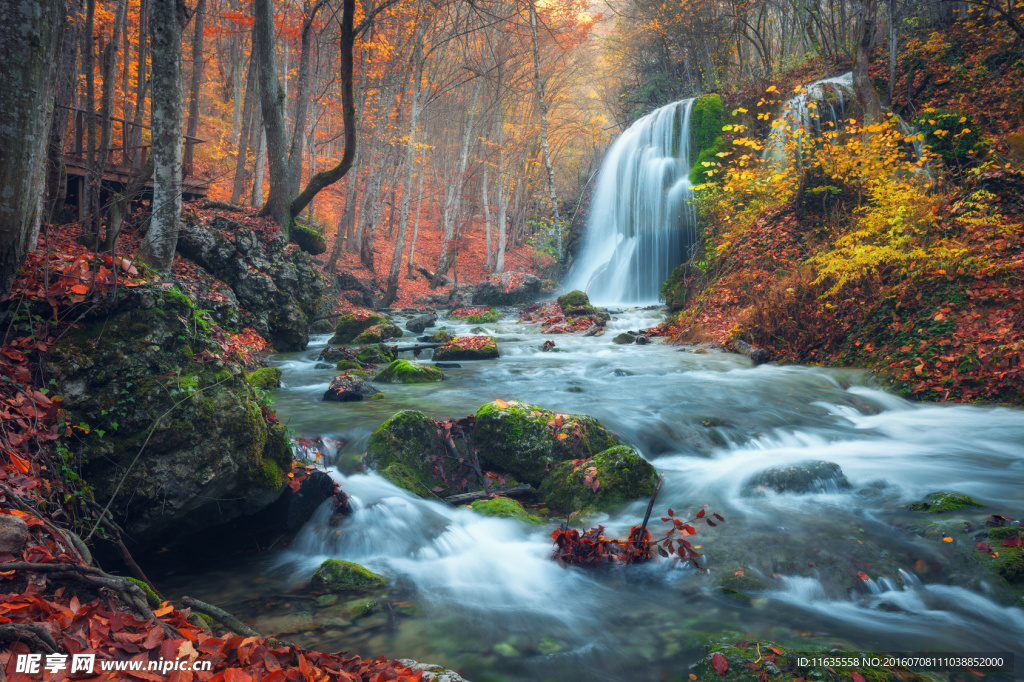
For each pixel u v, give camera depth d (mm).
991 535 4254
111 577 2834
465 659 3324
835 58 20797
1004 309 8836
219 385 4730
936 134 12969
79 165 12586
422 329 17641
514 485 6141
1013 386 7883
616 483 5703
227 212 16156
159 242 9289
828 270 10969
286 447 5496
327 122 33688
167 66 9016
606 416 7559
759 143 15422
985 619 3576
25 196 4242
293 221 17188
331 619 3777
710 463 6574
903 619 3613
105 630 2482
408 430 6137
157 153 9164
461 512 5438
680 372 10242
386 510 5129
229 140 30828
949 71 16469
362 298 23984
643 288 24328
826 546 4410
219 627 3254
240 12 19469
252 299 14000
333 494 5293
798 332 11055
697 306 14633
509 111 34656
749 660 3098
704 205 17922
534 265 41062
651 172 23719
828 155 13852
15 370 3861
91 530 3775
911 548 4348
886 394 8656
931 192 11680
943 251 9828
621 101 35562
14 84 4145
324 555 4816
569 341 14742
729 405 8141
